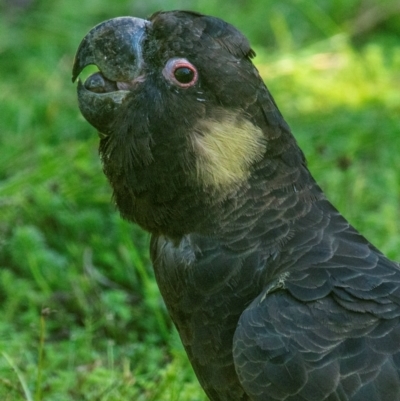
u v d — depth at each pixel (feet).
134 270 43.47
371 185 48.55
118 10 64.13
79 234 45.57
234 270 28.48
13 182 46.60
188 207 28.99
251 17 64.28
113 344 39.58
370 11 63.93
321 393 26.68
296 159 29.45
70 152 48.73
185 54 28.89
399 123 53.06
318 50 60.80
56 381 36.58
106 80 29.99
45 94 56.39
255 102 28.94
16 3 64.49
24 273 43.96
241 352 27.37
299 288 27.71
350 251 28.66
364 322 27.17
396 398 26.20
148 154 29.04
